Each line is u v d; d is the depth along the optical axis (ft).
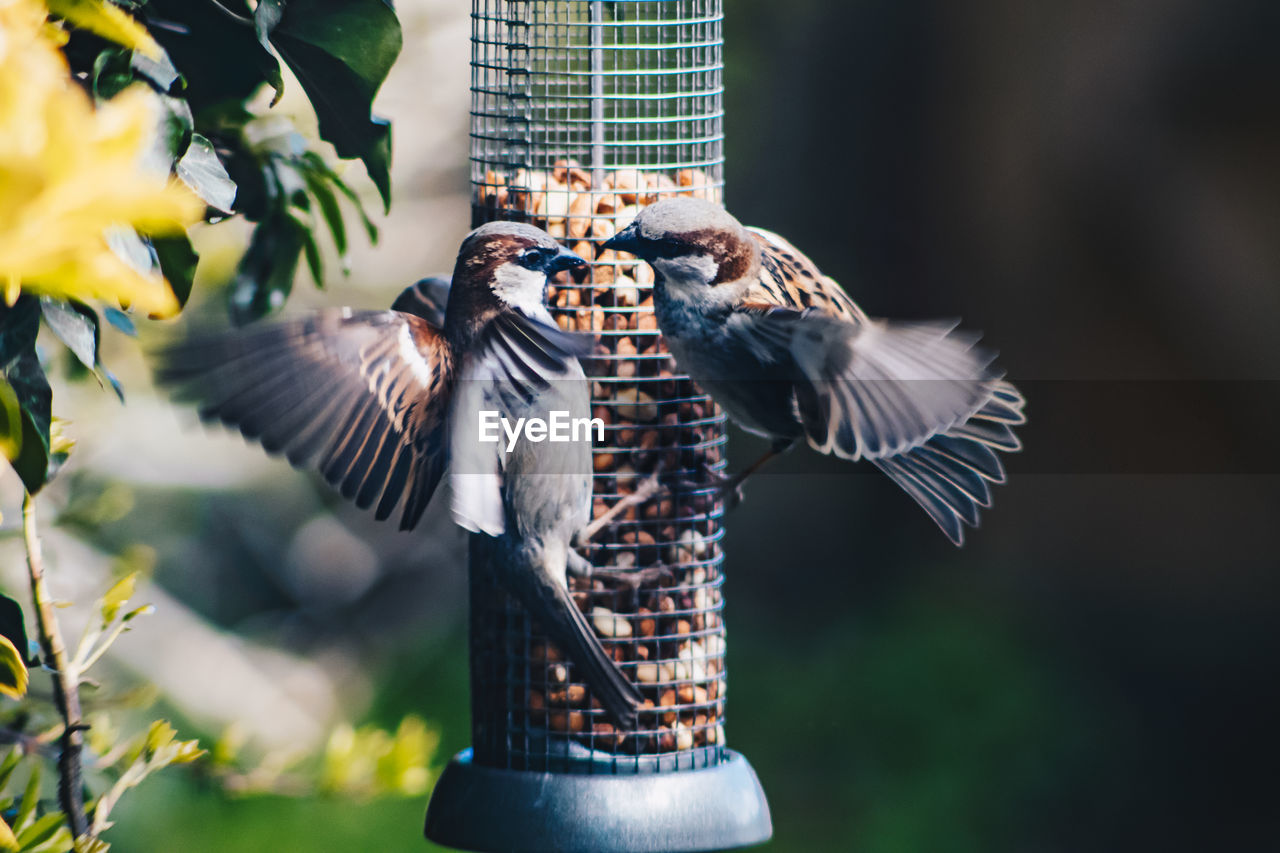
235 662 41.81
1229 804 51.70
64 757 15.94
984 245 61.11
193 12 16.71
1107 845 50.31
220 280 27.22
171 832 42.47
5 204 7.03
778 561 60.90
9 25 8.50
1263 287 57.06
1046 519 59.36
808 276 22.74
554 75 23.95
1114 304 59.21
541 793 21.52
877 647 56.80
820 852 48.70
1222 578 57.21
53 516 22.85
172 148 13.65
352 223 41.70
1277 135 56.49
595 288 23.45
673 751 23.17
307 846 43.45
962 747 52.54
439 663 52.95
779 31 62.44
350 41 16.93
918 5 61.41
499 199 24.02
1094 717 53.83
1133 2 58.23
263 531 48.32
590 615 23.21
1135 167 58.65
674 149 26.27
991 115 60.64
